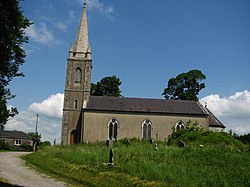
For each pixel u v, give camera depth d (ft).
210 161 65.31
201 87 227.81
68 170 74.02
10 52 43.06
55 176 69.41
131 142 139.33
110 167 68.13
